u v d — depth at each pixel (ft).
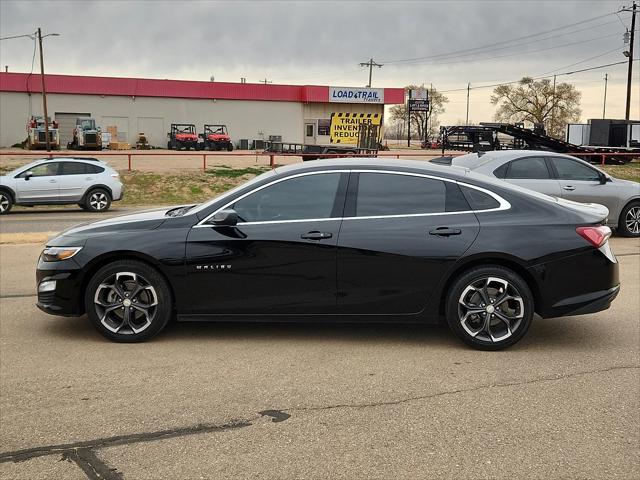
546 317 18.15
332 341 18.84
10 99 177.78
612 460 11.64
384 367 16.57
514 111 290.15
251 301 18.08
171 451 11.94
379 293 17.93
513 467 11.37
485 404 14.16
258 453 11.86
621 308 22.91
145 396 14.55
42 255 18.94
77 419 13.33
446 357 17.44
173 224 18.31
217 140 176.86
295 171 18.56
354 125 181.88
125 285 18.39
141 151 168.55
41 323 20.67
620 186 39.68
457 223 17.94
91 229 18.69
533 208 18.28
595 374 16.15
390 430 12.84
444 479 10.96
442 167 19.22
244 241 17.90
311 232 17.88
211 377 15.78
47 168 63.21
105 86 184.55
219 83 193.77
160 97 189.78
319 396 14.58
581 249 17.85
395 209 18.17
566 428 12.96
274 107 199.52
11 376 15.81
